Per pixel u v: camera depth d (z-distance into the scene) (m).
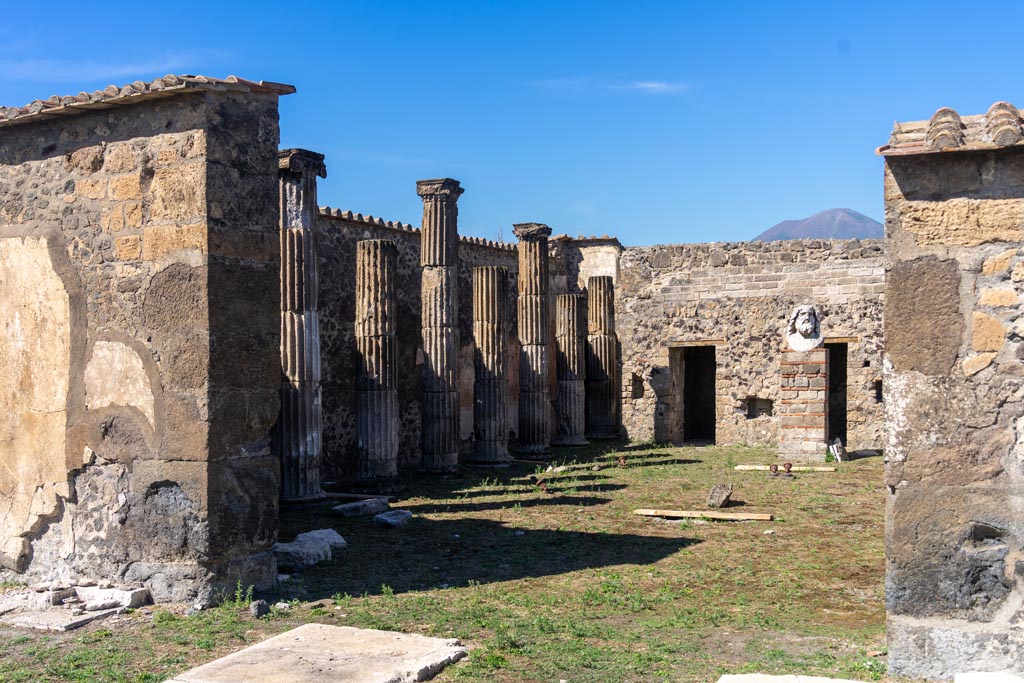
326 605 7.94
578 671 6.08
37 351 8.73
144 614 7.64
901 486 5.86
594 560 9.93
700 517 12.57
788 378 19.80
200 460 7.86
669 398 24.77
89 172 8.46
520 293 21.52
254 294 8.25
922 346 5.83
